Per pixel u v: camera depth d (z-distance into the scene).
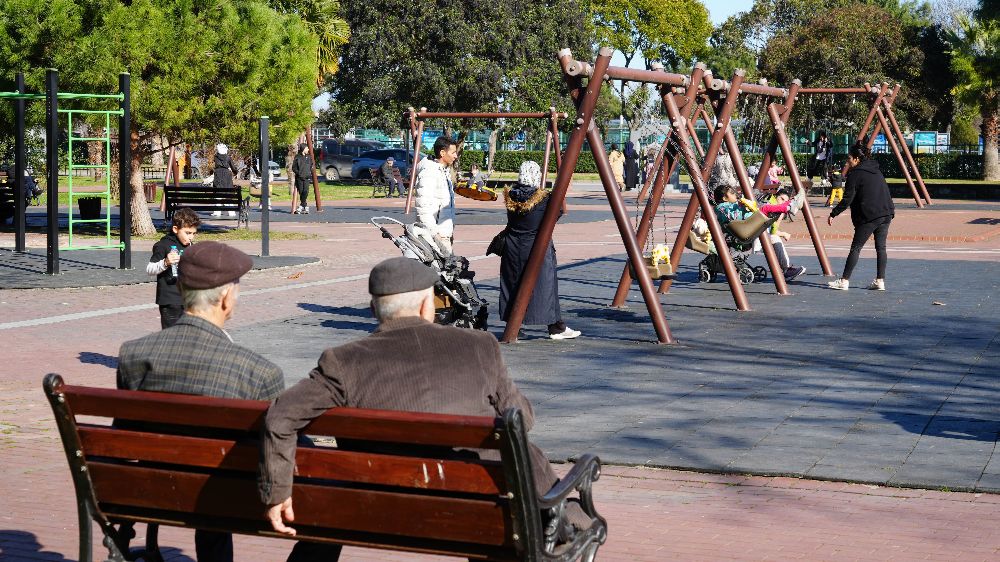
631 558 5.16
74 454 4.14
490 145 58.75
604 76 11.38
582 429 7.74
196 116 24.28
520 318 11.59
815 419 7.99
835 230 26.33
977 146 65.25
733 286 13.84
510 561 3.69
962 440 7.34
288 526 3.94
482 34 52.50
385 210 36.22
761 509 5.96
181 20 23.56
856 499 6.14
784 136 17.39
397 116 53.03
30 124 23.09
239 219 27.50
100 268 18.58
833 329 12.23
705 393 8.95
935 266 18.84
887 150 66.19
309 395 3.73
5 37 22.36
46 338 12.01
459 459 3.73
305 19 43.22
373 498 3.75
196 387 4.12
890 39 60.91
